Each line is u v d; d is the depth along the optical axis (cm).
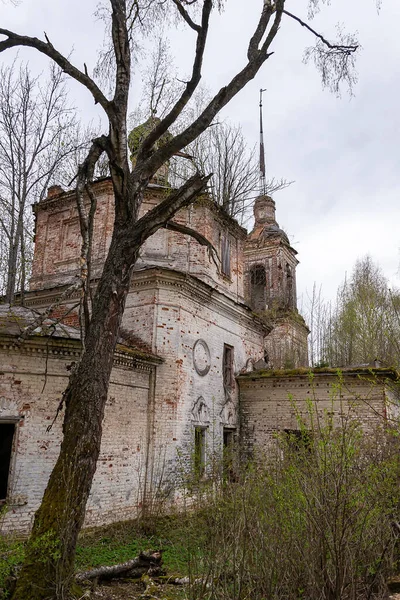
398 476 639
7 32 777
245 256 3222
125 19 872
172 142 830
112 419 1192
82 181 805
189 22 855
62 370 1101
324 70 1102
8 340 1021
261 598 550
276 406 1658
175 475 1268
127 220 786
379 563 585
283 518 582
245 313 1781
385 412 1428
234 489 682
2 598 604
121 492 1184
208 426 1483
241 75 871
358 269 3222
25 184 1602
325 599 533
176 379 1359
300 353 2919
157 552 836
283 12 992
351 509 556
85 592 664
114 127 790
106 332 718
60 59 798
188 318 1463
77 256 1578
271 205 3391
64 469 649
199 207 1622
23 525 979
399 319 1440
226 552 580
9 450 1014
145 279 1414
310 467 595
